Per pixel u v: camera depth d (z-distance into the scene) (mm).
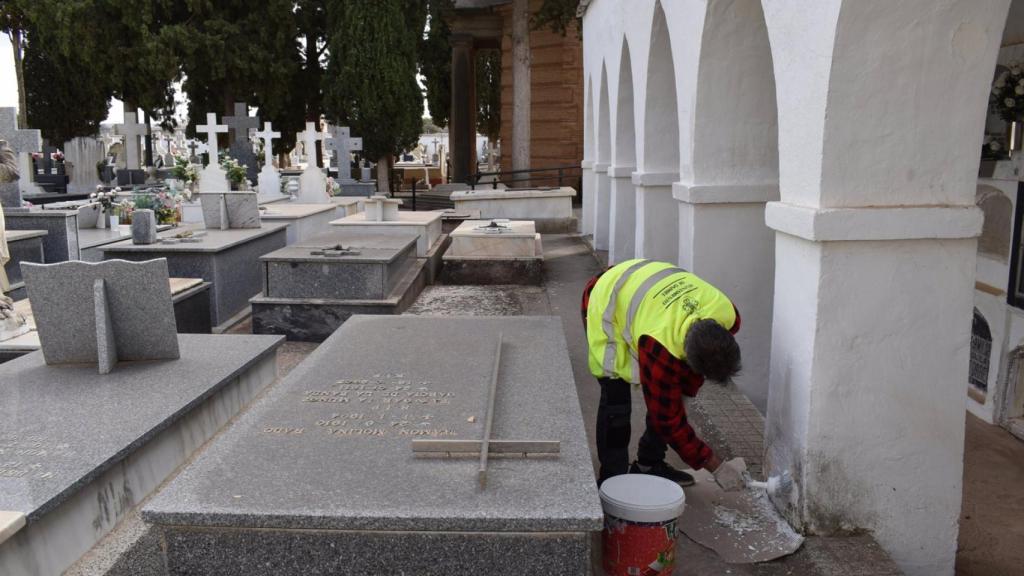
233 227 10375
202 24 23266
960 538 4789
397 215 11320
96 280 5012
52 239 9734
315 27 25422
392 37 23406
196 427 4793
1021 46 6082
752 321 6484
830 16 3496
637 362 3873
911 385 3783
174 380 4887
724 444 5102
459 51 26312
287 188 17094
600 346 3994
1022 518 5039
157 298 5141
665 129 8719
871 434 3809
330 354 5066
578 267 12594
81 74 26641
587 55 16078
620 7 10633
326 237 10172
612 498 3387
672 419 3691
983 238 6805
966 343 3764
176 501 3033
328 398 4207
